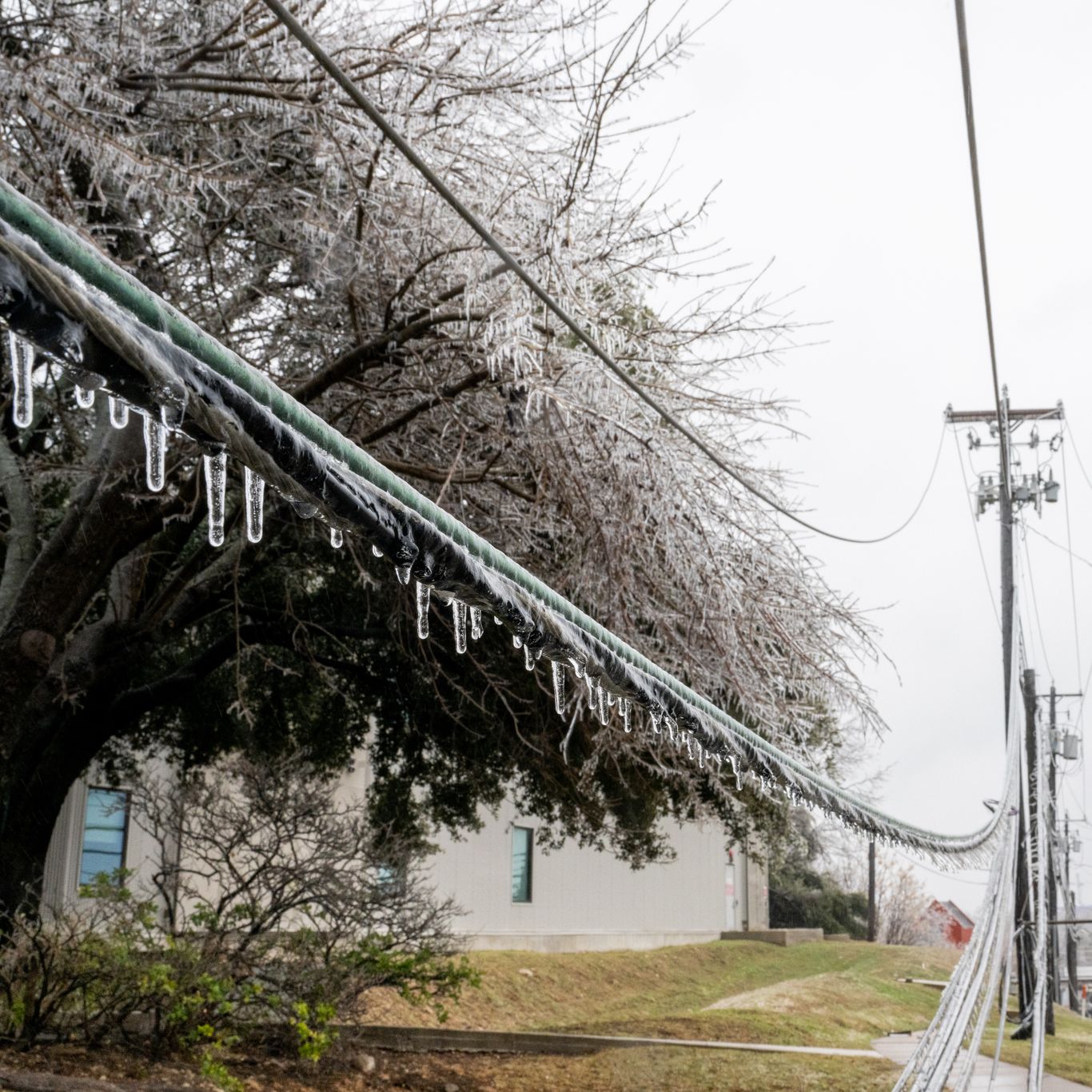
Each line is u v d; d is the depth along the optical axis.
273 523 12.39
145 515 10.88
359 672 14.43
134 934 10.38
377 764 16.08
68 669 11.83
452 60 9.69
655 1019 17.41
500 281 10.19
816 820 16.67
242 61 9.31
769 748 4.84
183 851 15.55
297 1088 10.32
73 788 17.52
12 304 1.60
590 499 10.38
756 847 19.80
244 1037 10.88
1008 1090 12.97
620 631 10.76
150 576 13.86
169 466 11.08
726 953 30.81
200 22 10.02
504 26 9.53
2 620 11.68
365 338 10.80
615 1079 12.68
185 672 13.15
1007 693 18.39
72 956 9.82
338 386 11.84
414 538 2.55
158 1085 8.95
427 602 2.88
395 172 9.70
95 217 10.39
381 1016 16.70
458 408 11.36
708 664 11.25
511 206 9.80
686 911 32.31
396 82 9.87
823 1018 18.88
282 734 15.45
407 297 10.85
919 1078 9.63
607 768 13.30
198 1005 10.23
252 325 11.97
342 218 9.86
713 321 11.11
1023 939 18.67
